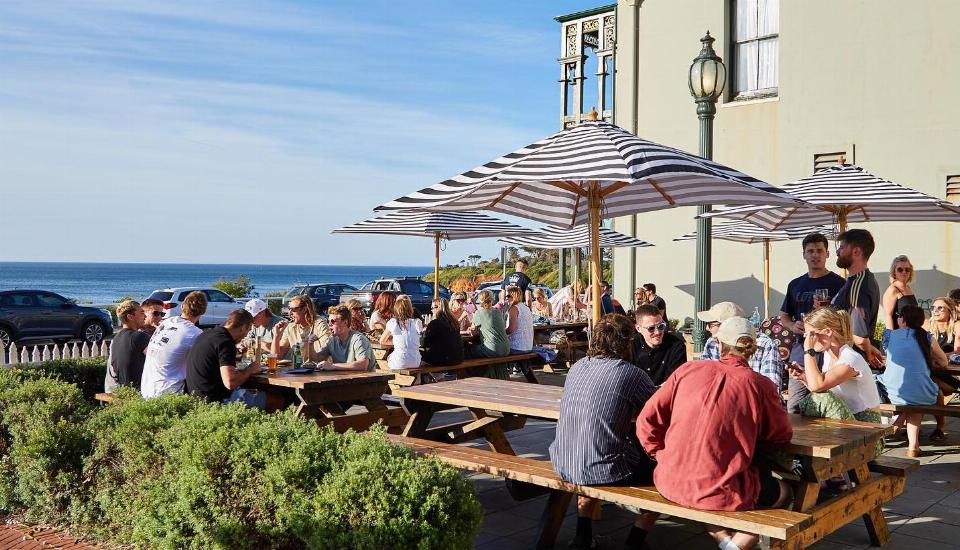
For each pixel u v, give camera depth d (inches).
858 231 258.2
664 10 650.2
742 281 614.2
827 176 346.3
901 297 305.4
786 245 592.4
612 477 177.3
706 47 382.6
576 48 786.2
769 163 595.2
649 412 170.6
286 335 350.0
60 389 251.4
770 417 162.9
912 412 286.0
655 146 216.7
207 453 179.8
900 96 538.6
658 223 657.6
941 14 522.6
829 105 566.3
